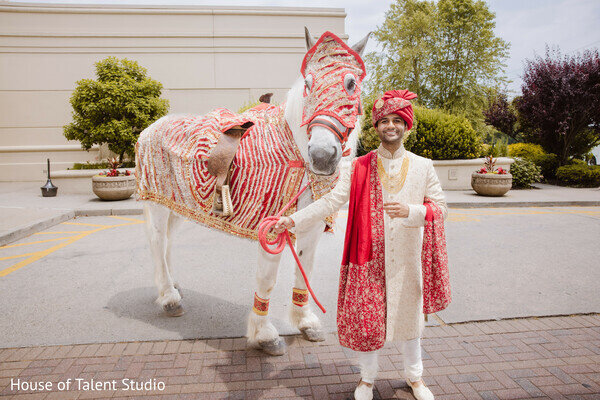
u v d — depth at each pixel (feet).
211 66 45.75
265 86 46.70
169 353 8.95
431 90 94.63
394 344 9.36
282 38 46.44
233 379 7.97
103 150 43.45
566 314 10.89
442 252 6.61
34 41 42.98
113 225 23.43
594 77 42.60
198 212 9.15
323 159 5.99
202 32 45.16
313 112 6.33
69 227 22.88
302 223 6.86
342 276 6.93
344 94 6.15
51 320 10.57
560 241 19.47
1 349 9.07
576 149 50.08
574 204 31.35
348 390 7.63
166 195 10.02
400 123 6.50
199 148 8.82
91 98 33.47
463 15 90.89
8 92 43.32
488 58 89.76
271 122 8.43
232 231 8.68
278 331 10.09
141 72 36.42
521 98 49.60
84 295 12.41
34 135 44.14
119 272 14.71
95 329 10.05
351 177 6.90
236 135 8.40
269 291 8.91
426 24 86.17
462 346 9.23
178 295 11.04
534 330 10.01
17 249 17.99
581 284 13.32
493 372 8.19
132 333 9.84
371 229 6.64
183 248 18.15
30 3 42.42
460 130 38.32
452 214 27.37
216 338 9.66
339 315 6.89
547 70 45.39
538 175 40.68
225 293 12.63
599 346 9.23
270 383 7.85
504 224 23.79
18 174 44.21
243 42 45.93
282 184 7.98
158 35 44.47
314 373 8.20
